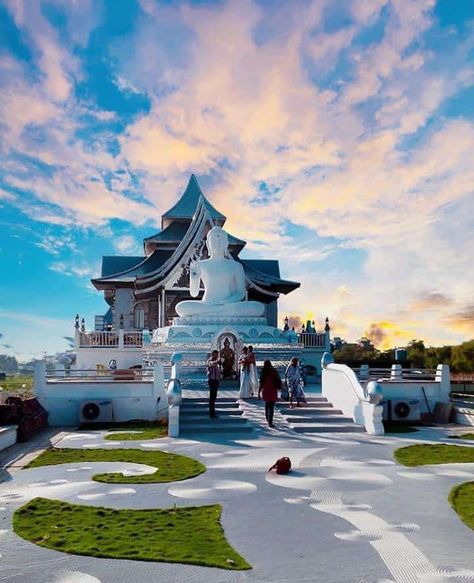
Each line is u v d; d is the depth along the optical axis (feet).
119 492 32.94
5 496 32.24
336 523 27.20
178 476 36.86
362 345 162.81
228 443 49.90
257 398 67.26
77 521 27.25
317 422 59.62
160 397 65.36
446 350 146.10
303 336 111.65
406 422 65.31
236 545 24.20
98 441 51.78
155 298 144.77
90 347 112.37
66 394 64.08
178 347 86.53
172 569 21.56
